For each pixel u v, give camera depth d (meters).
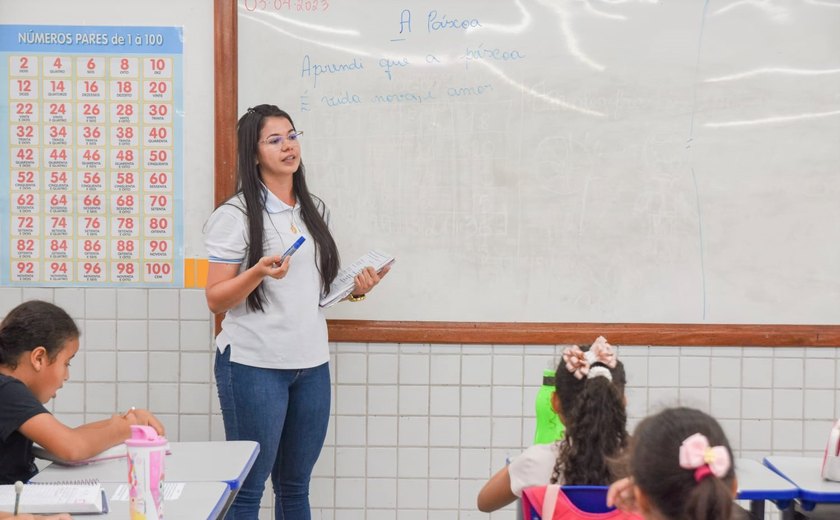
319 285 3.18
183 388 3.68
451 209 3.66
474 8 3.61
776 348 3.70
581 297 3.69
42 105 3.61
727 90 3.65
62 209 3.63
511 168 3.65
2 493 2.10
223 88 3.56
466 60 3.62
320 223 3.20
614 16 3.62
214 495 2.16
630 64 3.63
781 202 3.68
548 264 3.68
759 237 3.69
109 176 3.63
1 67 3.59
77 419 3.68
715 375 3.70
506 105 3.64
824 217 3.69
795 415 3.71
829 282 3.71
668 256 3.69
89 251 3.65
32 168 3.62
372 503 3.72
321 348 3.16
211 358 3.67
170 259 3.65
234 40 3.57
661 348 3.68
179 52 3.60
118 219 3.64
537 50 3.62
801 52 3.64
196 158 3.63
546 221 3.67
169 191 3.64
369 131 3.64
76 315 3.65
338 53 3.62
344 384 3.68
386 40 3.62
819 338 3.67
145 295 3.66
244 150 3.11
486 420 3.69
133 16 3.60
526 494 2.02
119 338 3.66
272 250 3.09
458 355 3.68
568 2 3.61
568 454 2.16
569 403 2.28
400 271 3.67
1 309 3.65
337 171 3.64
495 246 3.67
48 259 3.65
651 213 3.67
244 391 3.06
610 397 2.17
